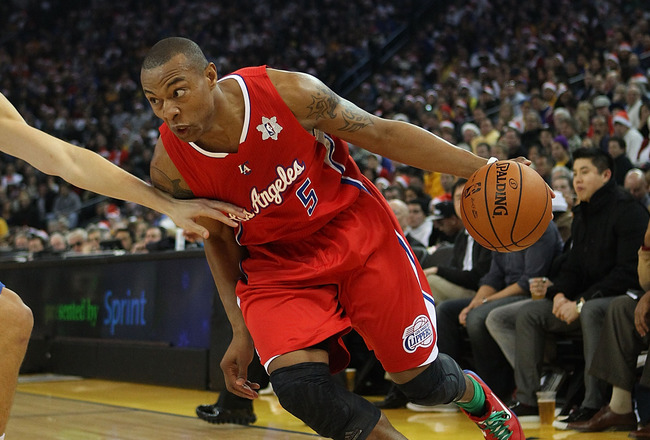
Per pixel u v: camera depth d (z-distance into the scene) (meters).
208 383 6.55
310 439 4.36
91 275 7.89
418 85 19.53
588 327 4.63
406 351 2.80
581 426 4.47
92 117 22.42
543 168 8.94
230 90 2.54
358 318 2.81
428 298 2.98
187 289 6.84
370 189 3.02
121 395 6.48
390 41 23.17
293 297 2.70
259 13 26.22
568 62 16.59
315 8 25.83
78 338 7.97
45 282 8.44
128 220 12.93
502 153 8.88
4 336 2.58
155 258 7.15
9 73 25.22
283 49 24.36
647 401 4.59
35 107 23.11
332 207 2.80
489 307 5.30
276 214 2.74
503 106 13.46
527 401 4.89
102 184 2.66
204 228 2.70
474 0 22.17
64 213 17.06
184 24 26.28
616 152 8.64
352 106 2.69
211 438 4.41
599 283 4.79
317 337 2.57
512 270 5.50
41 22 27.69
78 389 6.95
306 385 2.47
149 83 2.38
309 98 2.57
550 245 5.37
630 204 4.84
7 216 17.66
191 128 2.45
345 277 2.78
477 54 19.94
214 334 6.47
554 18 19.62
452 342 5.57
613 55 14.76
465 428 4.66
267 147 2.57
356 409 2.48
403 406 5.62
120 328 7.51
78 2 28.33
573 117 11.88
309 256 2.83
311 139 2.62
